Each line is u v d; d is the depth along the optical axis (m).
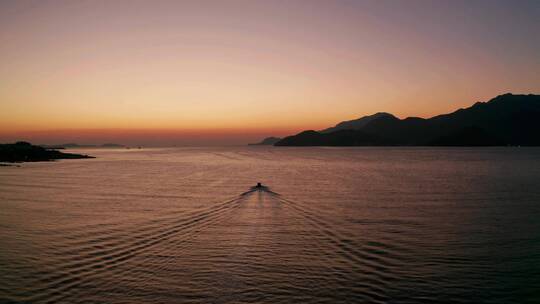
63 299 11.62
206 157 169.12
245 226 22.12
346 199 34.44
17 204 31.66
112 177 61.91
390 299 11.82
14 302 11.40
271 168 86.62
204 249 16.97
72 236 19.75
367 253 16.72
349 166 92.69
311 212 27.25
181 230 20.97
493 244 18.66
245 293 12.09
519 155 157.00
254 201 32.62
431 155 168.12
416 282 13.33
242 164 105.94
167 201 33.00
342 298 11.80
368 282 13.20
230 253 16.36
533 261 15.99
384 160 124.81
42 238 19.38
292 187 45.19
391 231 21.19
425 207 29.97
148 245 17.70
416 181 53.34
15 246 17.81
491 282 13.53
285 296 11.88
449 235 20.45
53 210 28.36
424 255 16.62
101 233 20.38
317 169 82.19
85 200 33.97
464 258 16.30
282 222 23.42
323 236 19.73
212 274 13.73
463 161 112.19
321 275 13.76
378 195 37.41
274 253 16.44
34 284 12.86
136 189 43.44
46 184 49.88
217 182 52.72
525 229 22.08
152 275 13.62
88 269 14.31
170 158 159.88
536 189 42.97
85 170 80.62
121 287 12.54
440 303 11.71
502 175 63.06
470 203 32.25
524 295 12.48
